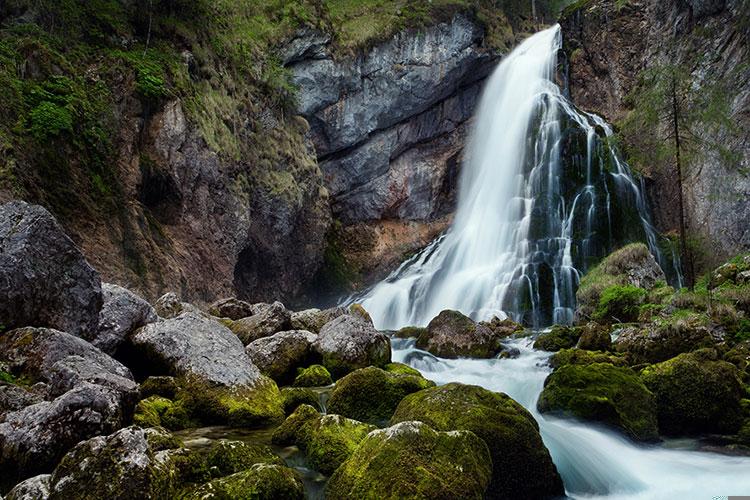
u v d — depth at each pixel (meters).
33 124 15.40
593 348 13.09
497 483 6.13
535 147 28.84
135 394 6.70
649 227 24.91
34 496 4.33
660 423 9.27
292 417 7.18
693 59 25.22
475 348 14.02
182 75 20.56
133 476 4.40
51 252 8.38
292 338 11.01
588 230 24.89
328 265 29.50
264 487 5.04
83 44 18.47
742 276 15.80
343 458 6.15
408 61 30.31
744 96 22.23
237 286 23.59
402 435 5.45
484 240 28.70
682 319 12.73
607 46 30.80
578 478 7.17
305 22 27.02
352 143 29.75
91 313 8.81
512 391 11.03
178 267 18.39
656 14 28.61
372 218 31.88
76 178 16.14
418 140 32.72
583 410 8.94
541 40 35.44
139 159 18.22
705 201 22.91
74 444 5.36
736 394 9.45
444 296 26.81
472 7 32.12
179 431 7.44
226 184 21.38
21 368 6.99
